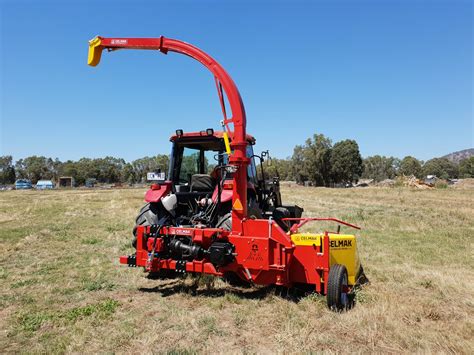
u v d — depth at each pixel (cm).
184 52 471
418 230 958
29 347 318
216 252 414
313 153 7138
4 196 2920
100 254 688
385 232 926
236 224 443
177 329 354
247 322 369
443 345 314
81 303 429
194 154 629
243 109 446
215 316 385
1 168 10844
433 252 694
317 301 412
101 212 1516
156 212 546
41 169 11288
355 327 351
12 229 993
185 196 563
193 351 303
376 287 478
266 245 415
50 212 1512
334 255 444
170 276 541
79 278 527
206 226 502
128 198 2553
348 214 1312
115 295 459
